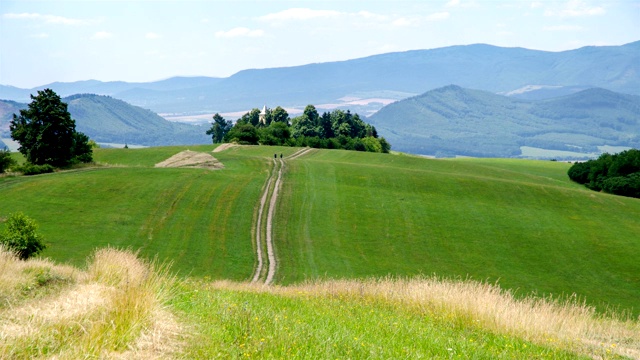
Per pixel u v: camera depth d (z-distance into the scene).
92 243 56.31
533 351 12.81
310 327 12.70
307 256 57.03
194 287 19.45
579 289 52.47
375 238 64.38
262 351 9.87
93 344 8.57
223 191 78.38
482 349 12.51
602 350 13.78
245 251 57.06
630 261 59.97
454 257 59.94
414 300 18.73
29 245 37.31
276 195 78.56
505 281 53.75
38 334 8.83
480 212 74.94
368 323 14.71
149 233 60.84
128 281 12.25
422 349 11.94
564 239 66.12
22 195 71.81
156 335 9.52
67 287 15.54
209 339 10.06
